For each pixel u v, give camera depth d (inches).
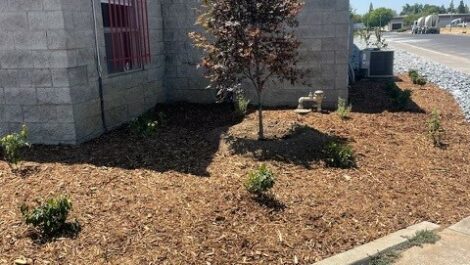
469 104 393.1
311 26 349.7
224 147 257.3
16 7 244.2
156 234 165.3
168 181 209.9
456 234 179.2
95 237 162.1
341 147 243.3
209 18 264.2
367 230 179.8
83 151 247.8
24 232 163.5
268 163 235.6
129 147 256.4
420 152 266.8
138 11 315.9
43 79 251.1
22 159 235.1
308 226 179.5
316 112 342.0
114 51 283.3
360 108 364.8
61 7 239.9
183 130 298.4
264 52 251.4
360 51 558.3
